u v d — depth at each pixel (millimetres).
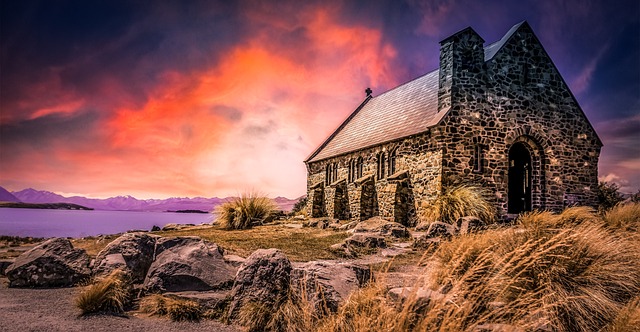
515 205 20547
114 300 6355
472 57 18422
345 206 26562
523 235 7102
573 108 20062
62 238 8492
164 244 8109
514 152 20812
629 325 4875
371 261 9773
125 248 7898
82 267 7910
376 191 23000
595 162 20141
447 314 4465
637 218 12133
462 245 6602
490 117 18359
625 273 6098
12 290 7344
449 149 17531
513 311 5105
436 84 22844
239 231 17141
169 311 6191
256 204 20516
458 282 5402
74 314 6090
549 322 4844
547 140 19250
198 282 7145
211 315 6270
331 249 11352
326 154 30719
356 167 26062
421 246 11320
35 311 6188
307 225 19250
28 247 13320
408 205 19906
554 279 5922
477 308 5141
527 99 19156
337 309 5484
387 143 22094
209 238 14102
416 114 21844
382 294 5555
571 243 6578
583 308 5441
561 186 19281
